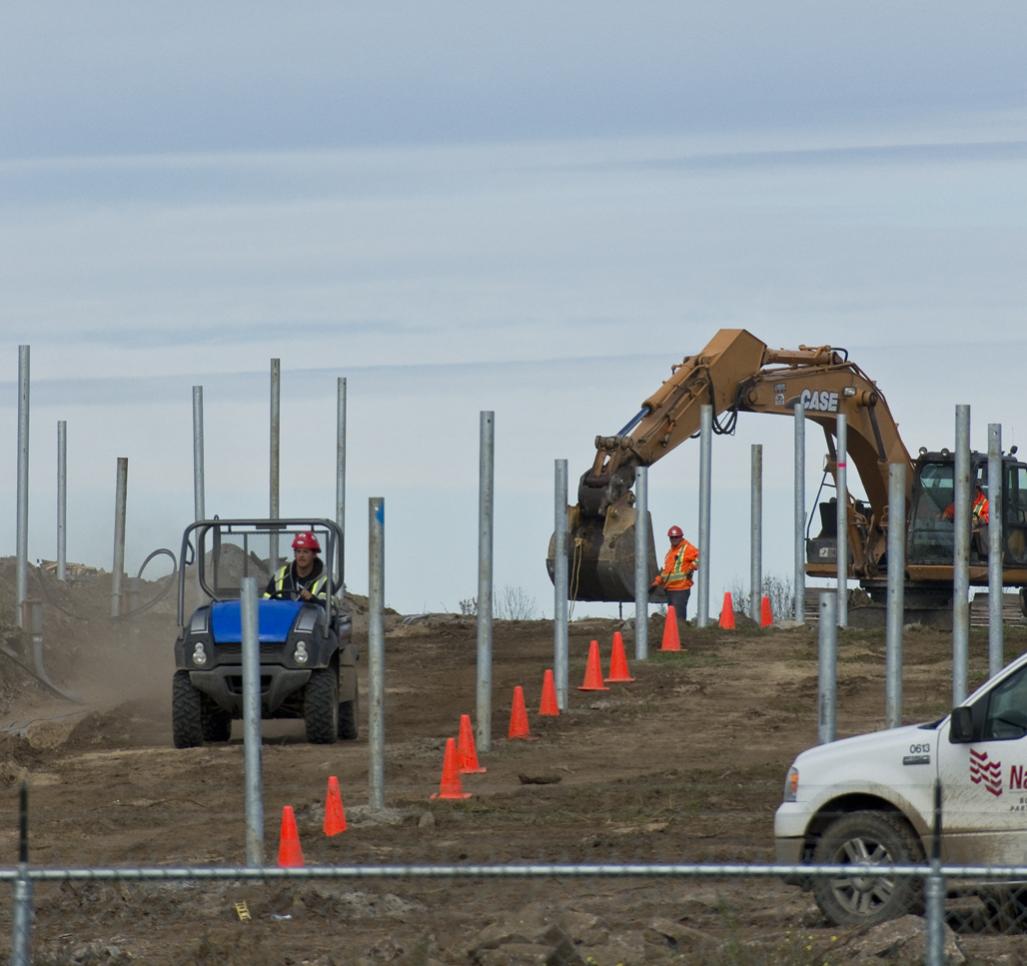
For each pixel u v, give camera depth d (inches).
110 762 2950.3
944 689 3673.7
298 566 3127.5
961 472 2632.9
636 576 4222.4
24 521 4370.1
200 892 1748.3
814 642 4569.4
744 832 2091.5
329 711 3016.7
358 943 1508.4
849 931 1422.2
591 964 1368.1
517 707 3159.5
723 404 4864.7
